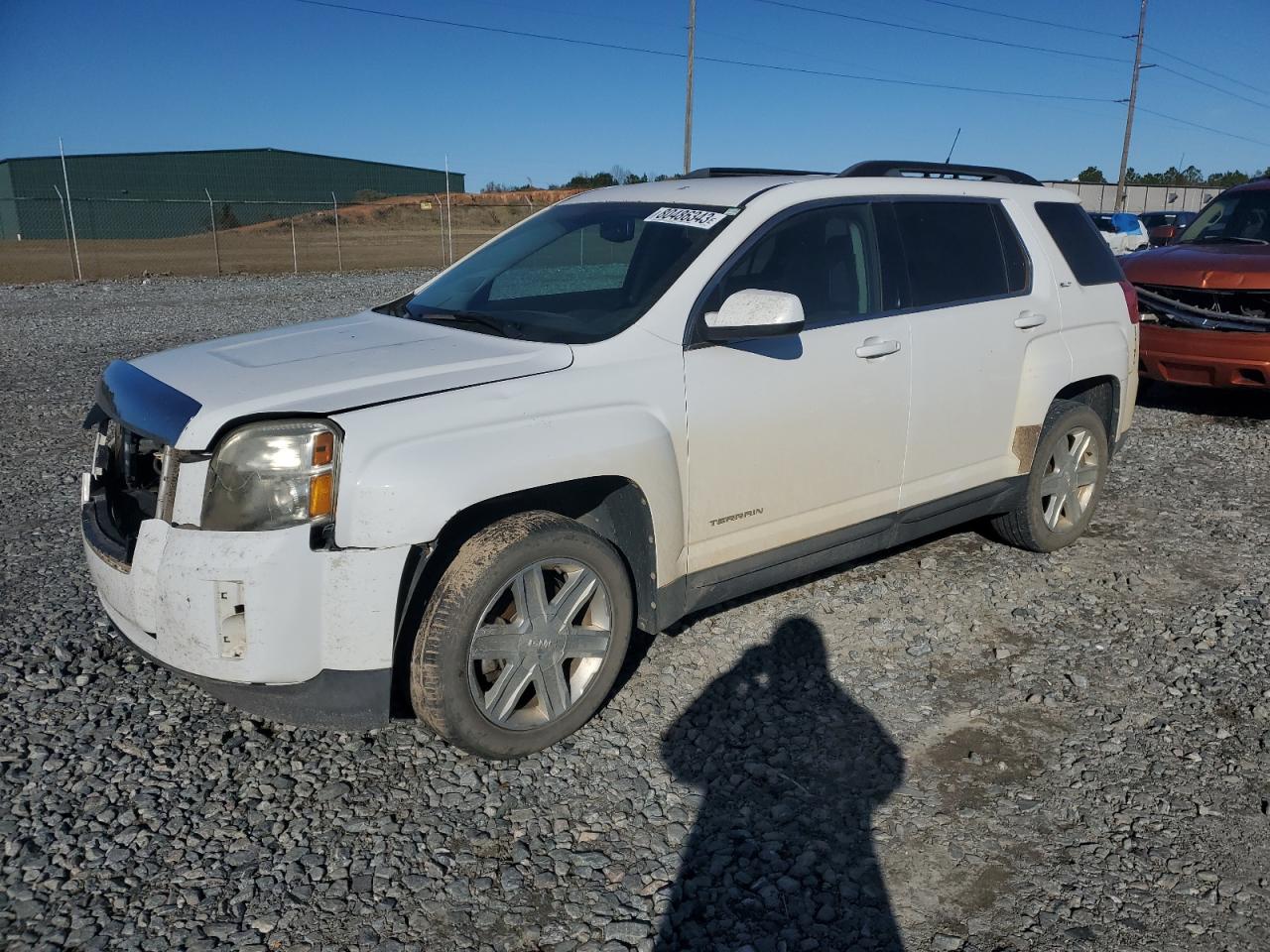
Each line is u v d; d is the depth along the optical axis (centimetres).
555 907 267
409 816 304
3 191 5547
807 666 405
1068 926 263
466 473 300
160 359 360
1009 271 489
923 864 288
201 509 293
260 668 289
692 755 341
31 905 260
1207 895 276
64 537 529
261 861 282
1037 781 328
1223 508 619
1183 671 405
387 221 4697
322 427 291
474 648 313
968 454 467
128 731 345
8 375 990
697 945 254
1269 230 888
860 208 430
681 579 368
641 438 339
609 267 400
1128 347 541
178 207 5419
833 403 401
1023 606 466
